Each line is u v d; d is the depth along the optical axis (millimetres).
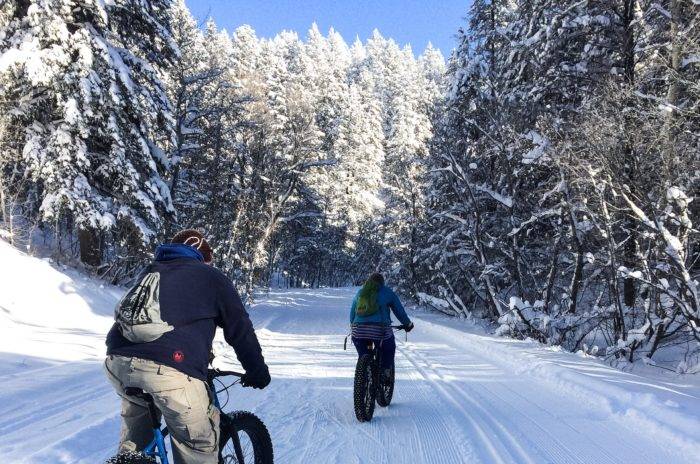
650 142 11664
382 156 77250
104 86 15484
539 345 13375
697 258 12023
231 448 3443
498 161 19766
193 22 24531
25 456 4375
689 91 12195
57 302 13102
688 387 9000
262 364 3029
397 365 10711
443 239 23031
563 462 5078
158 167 18641
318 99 53875
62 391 6613
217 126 24547
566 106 16156
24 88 15008
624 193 11914
